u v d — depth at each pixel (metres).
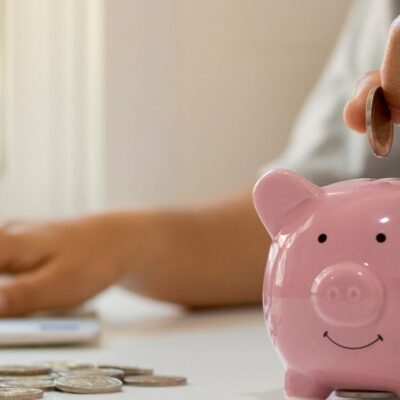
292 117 1.79
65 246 1.04
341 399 0.47
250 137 1.79
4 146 1.89
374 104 0.46
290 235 0.49
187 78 1.77
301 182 0.50
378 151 0.46
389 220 0.47
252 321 1.06
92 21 1.78
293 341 0.48
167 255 1.15
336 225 0.48
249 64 1.78
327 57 1.79
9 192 1.88
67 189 1.82
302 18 1.79
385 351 0.46
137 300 1.34
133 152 1.76
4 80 1.88
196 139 1.77
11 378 0.58
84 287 1.05
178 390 0.56
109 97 1.75
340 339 0.46
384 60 0.46
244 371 0.65
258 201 0.51
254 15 1.78
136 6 1.75
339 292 0.46
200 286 1.19
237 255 1.22
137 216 1.14
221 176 1.78
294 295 0.48
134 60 1.75
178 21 1.76
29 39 1.86
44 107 1.84
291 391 0.50
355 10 1.49
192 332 0.94
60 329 0.83
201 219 1.22
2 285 1.00
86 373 0.59
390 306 0.46
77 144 1.81
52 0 1.82
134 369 0.62
